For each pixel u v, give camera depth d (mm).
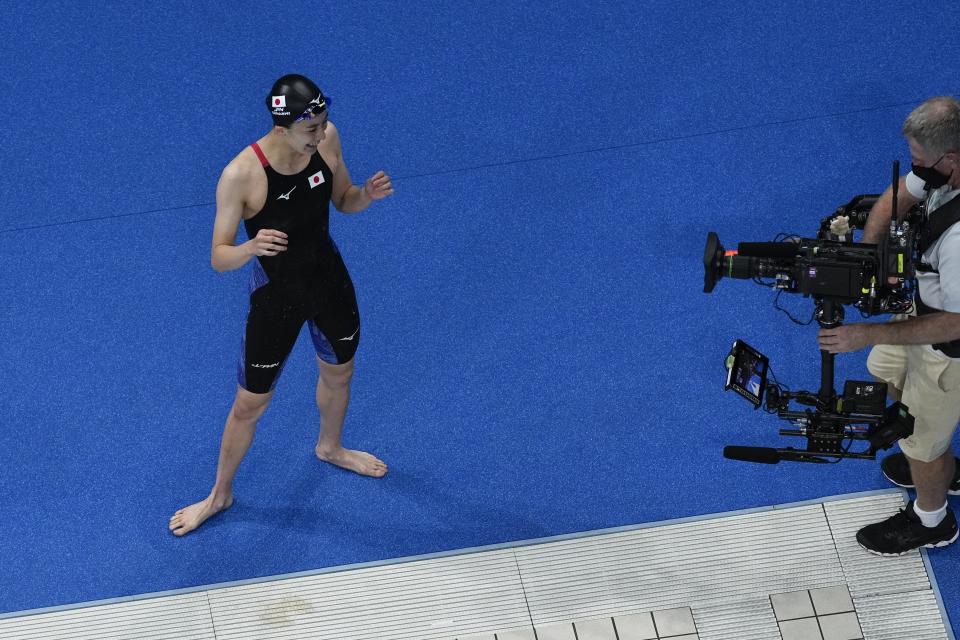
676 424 17875
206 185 20812
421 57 22328
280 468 17734
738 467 17438
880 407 14039
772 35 22125
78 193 20781
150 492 17516
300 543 17016
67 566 16859
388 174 20797
